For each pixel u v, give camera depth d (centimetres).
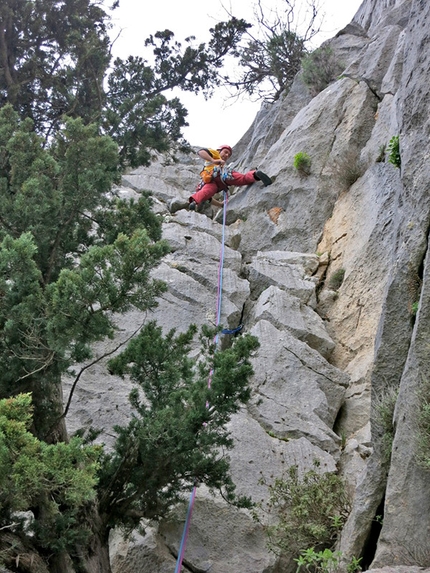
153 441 695
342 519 770
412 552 637
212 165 1522
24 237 704
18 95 1373
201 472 723
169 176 1705
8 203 818
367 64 1563
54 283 709
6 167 898
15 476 541
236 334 1159
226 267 1295
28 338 707
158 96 1262
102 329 698
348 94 1520
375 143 1388
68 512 654
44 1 1453
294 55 1930
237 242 1416
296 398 998
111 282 693
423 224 735
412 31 866
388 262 1170
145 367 766
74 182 826
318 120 1505
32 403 732
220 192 1588
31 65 1391
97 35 1432
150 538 802
